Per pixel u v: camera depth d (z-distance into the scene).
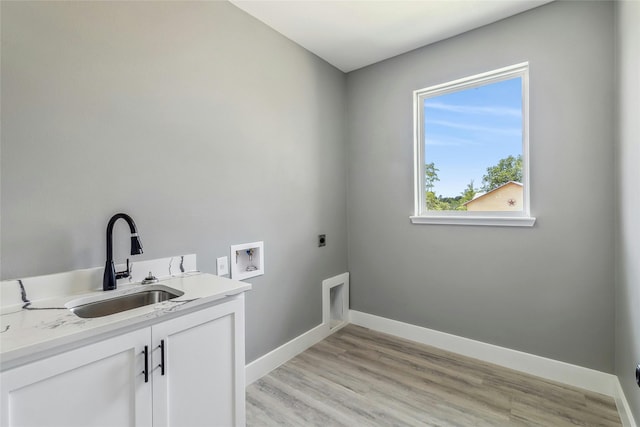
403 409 1.79
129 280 1.49
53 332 0.93
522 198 2.22
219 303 1.36
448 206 2.57
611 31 1.83
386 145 2.81
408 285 2.73
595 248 1.92
